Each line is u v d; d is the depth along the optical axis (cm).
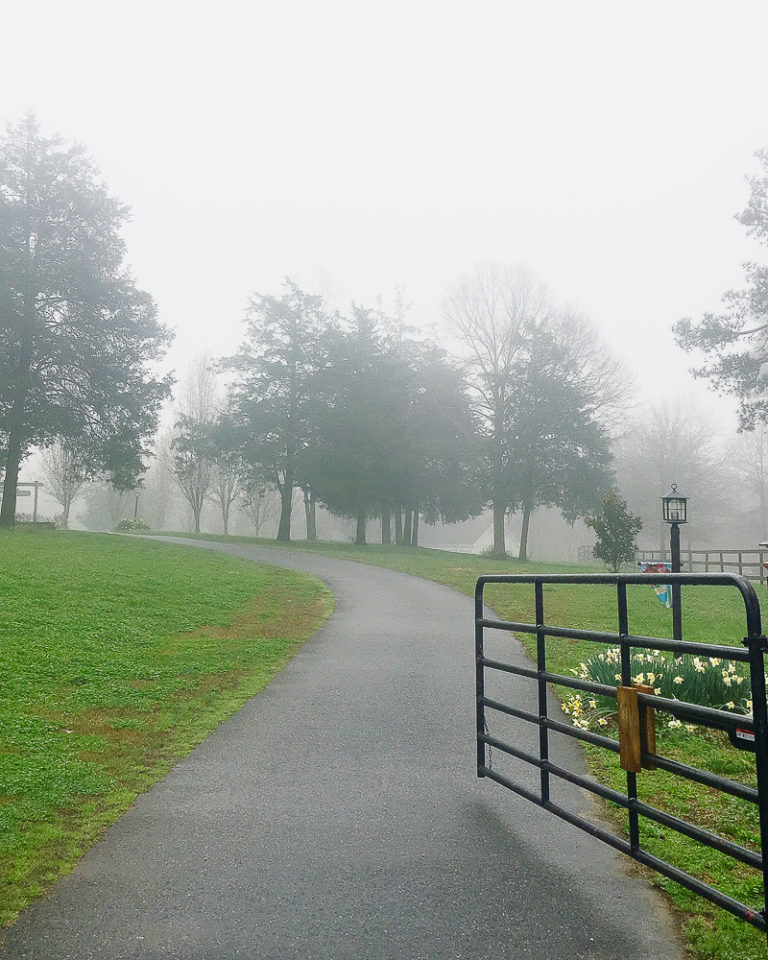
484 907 379
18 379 3259
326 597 1841
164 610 1439
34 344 3403
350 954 335
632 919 367
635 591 2227
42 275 3369
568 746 673
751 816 507
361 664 1046
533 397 4472
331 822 494
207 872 418
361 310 4759
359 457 4400
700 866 424
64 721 734
